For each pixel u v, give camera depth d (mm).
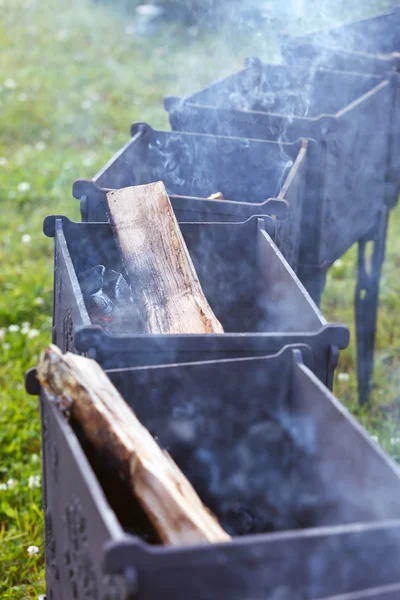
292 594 948
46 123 6281
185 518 1116
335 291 4211
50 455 1299
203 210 2008
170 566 894
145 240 1855
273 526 1354
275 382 1324
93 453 1233
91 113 6438
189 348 1352
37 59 7766
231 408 1326
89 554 1027
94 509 973
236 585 922
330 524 1191
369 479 1075
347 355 3697
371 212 3004
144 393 1299
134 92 6902
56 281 1800
